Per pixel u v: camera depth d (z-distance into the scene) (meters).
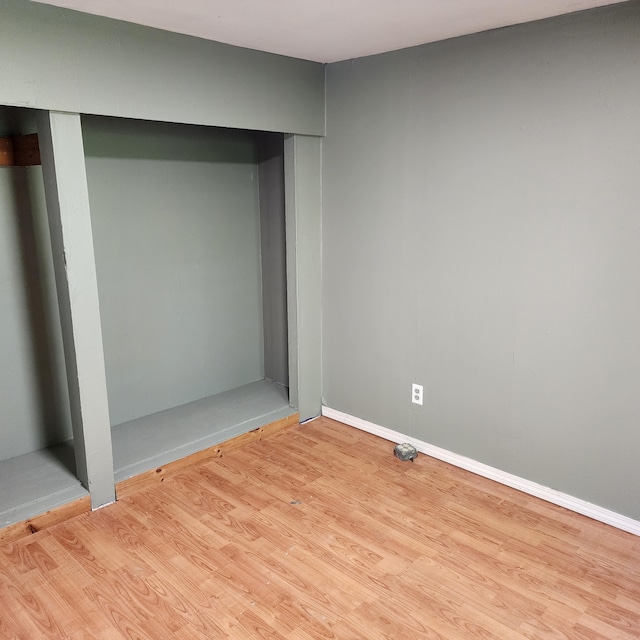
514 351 2.82
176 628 2.03
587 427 2.62
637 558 2.39
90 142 3.14
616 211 2.40
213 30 2.59
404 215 3.17
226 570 2.33
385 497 2.87
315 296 3.70
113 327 3.41
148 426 3.49
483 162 2.78
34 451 3.18
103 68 2.41
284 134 3.40
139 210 3.42
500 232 2.78
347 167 3.41
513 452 2.92
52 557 2.42
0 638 2.00
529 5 2.28
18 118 2.88
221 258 3.93
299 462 3.25
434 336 3.15
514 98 2.62
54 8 2.23
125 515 2.72
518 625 2.03
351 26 2.55
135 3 2.19
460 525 2.63
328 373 3.83
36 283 3.08
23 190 2.97
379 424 3.58
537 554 2.42
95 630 2.02
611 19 2.29
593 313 2.53
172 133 3.50
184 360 3.83
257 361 4.33
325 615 2.09
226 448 3.34
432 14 2.38
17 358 3.06
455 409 3.13
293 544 2.50
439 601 2.15
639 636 1.98
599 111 2.38
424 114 2.97
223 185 3.85
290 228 3.51
